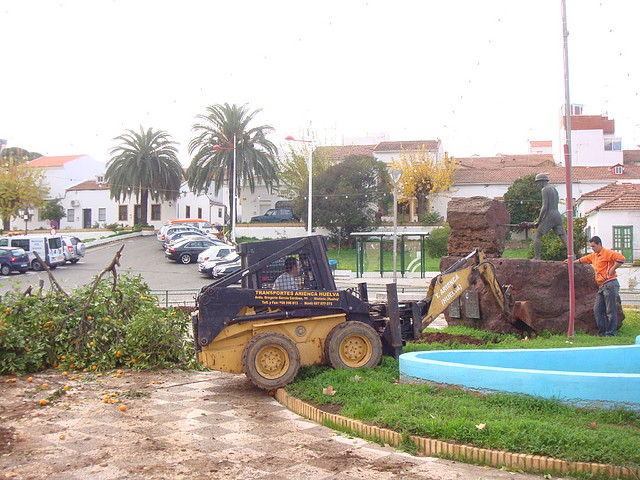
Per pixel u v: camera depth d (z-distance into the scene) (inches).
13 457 251.9
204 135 2091.5
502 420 261.3
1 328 405.7
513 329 506.0
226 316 365.1
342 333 373.4
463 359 356.8
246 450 261.3
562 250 1074.7
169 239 1873.8
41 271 1526.8
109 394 363.3
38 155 3221.0
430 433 258.5
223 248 1491.1
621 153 2600.9
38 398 353.1
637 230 1464.1
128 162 2188.7
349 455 253.0
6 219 2320.4
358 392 319.9
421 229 2026.3
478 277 488.1
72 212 2797.7
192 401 350.3
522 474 228.4
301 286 391.9
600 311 509.7
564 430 246.7
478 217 572.4
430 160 2151.8
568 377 293.1
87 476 230.8
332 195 1950.1
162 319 451.2
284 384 356.8
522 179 1931.6
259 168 2097.7
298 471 235.1
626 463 221.5
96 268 1590.8
